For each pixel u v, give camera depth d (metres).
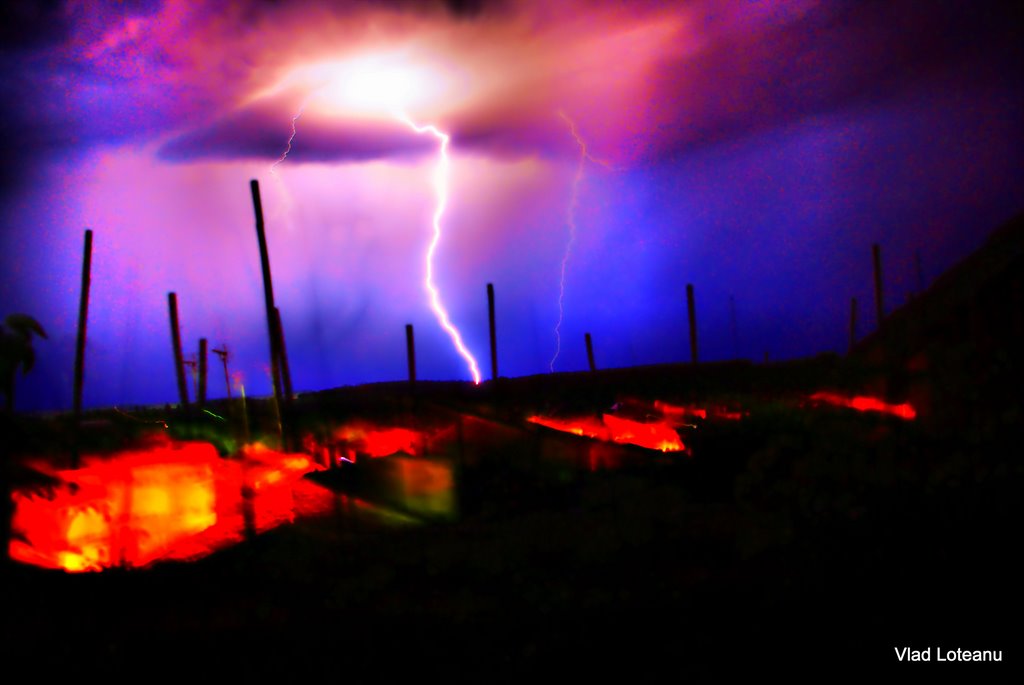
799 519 7.72
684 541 7.79
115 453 11.62
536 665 5.34
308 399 16.83
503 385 17.28
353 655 5.67
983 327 10.17
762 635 5.43
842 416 10.29
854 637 5.25
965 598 5.53
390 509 10.20
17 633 6.36
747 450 11.02
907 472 8.33
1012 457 8.10
